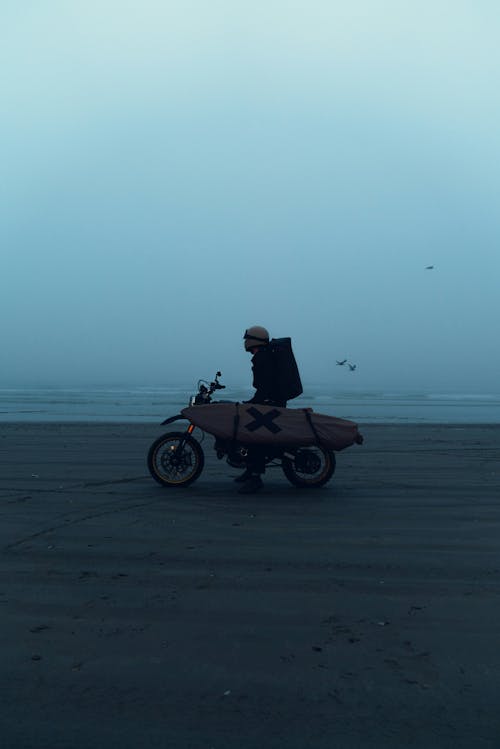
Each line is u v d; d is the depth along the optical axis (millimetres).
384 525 5918
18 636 3336
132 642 3262
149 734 2443
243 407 7820
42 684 2818
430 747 2369
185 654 3125
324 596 3963
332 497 7371
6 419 23312
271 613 3672
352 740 2410
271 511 6551
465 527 5836
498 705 2660
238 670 2959
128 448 12422
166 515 6328
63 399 48562
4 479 8570
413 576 4371
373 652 3154
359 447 12914
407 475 9102
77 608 3740
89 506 6758
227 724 2512
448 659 3080
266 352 8023
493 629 3449
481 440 14484
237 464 7832
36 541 5277
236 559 4770
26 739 2406
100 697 2709
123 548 5074
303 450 8016
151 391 75562
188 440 8062
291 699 2699
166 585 4160
